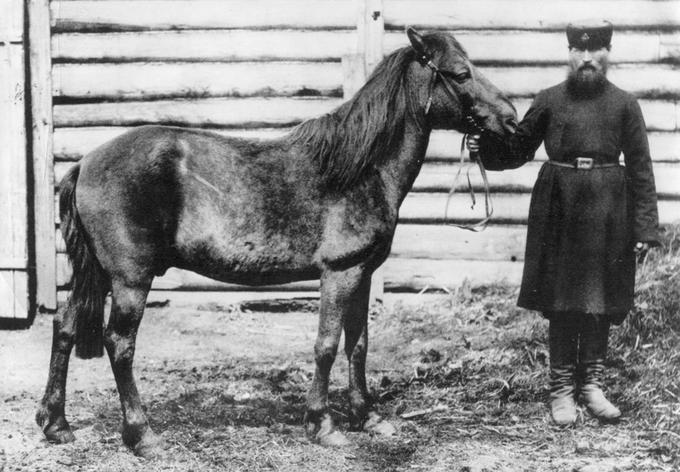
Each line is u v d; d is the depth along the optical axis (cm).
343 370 509
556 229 403
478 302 602
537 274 408
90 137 632
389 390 459
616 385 430
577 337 417
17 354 556
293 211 370
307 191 370
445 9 622
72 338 380
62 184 373
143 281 362
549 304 402
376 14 618
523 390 444
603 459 358
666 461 354
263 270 372
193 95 631
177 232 364
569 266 397
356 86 624
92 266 375
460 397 443
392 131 376
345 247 370
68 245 375
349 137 371
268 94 630
